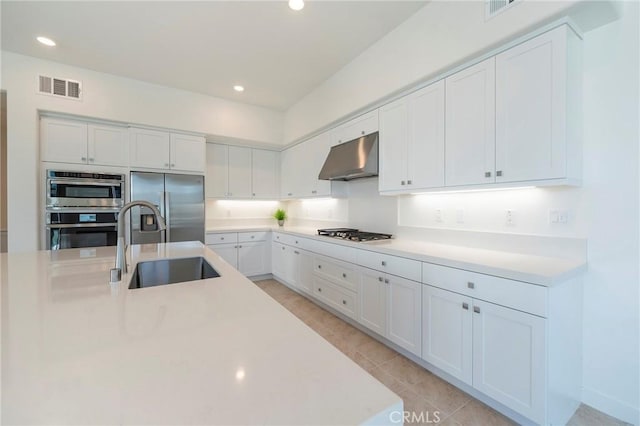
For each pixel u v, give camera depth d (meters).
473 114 2.02
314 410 0.50
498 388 1.62
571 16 1.60
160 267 1.88
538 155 1.70
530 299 1.49
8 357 0.66
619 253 1.66
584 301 1.77
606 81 1.68
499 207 2.18
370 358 2.26
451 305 1.86
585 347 1.77
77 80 3.21
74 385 0.56
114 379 0.58
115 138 3.48
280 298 3.71
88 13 2.34
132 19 2.42
